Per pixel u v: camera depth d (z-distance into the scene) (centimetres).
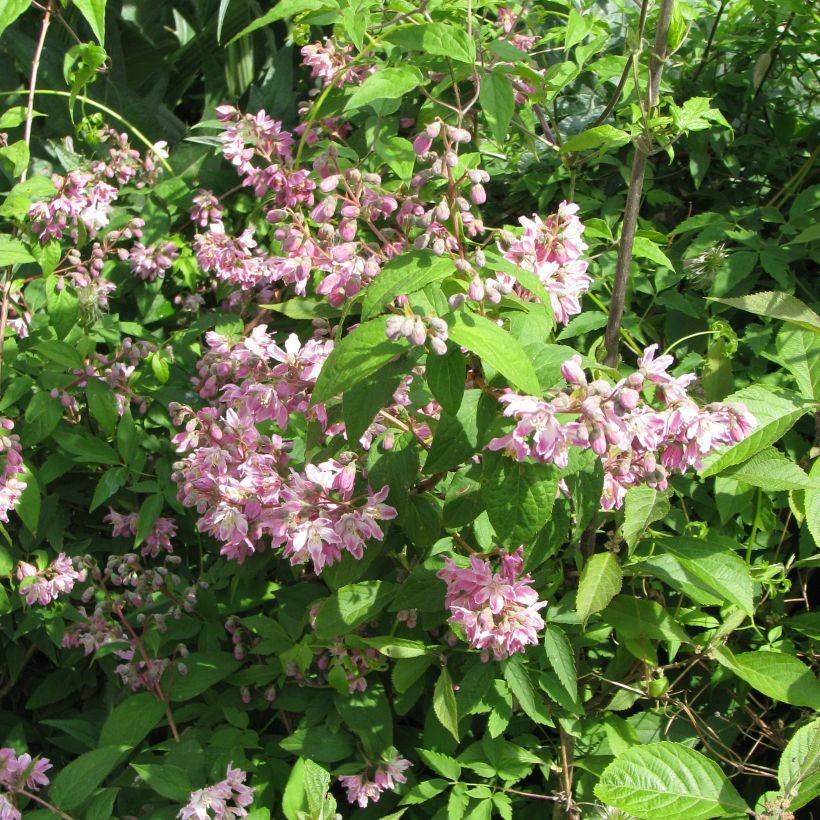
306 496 47
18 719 70
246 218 79
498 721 54
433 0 60
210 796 50
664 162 74
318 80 74
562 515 47
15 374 69
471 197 45
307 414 48
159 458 70
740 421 44
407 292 39
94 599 69
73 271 73
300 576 64
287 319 74
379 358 39
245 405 49
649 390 49
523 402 40
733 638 60
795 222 65
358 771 56
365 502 49
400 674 54
